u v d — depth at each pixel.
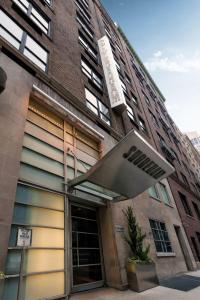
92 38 18.41
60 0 15.60
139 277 7.09
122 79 22.14
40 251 5.46
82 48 15.18
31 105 7.45
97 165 6.60
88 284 6.73
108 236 8.05
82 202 7.95
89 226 7.96
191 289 7.12
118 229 8.34
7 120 5.75
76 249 6.91
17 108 6.29
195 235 18.58
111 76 15.63
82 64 13.99
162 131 28.23
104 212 8.61
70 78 11.09
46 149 7.29
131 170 7.32
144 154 7.09
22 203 5.56
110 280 7.32
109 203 8.75
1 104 5.84
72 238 6.96
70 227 7.00
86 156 9.31
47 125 7.83
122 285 6.98
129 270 7.39
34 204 5.90
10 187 4.99
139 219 10.54
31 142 6.82
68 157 8.21
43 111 7.90
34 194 6.08
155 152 7.33
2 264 4.18
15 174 5.26
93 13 23.89
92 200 8.12
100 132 10.65
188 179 28.12
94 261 7.40
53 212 6.40
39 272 5.15
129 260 7.59
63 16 14.56
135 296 6.12
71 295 5.93
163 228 13.36
